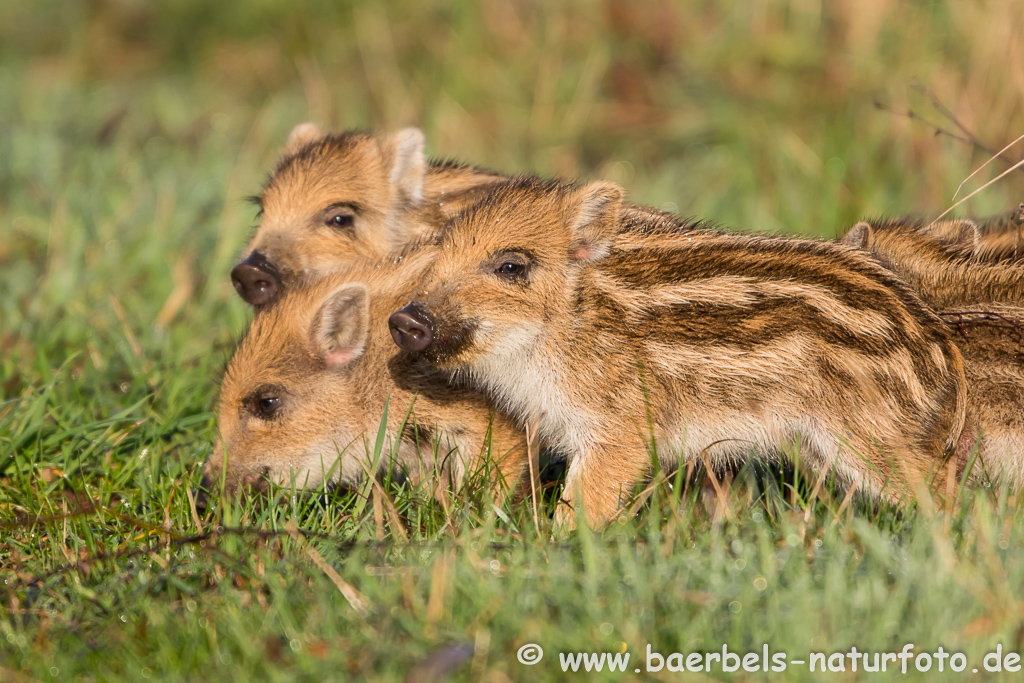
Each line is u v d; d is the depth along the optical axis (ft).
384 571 25.61
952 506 28.32
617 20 69.67
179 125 75.36
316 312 34.24
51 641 24.63
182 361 41.57
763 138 60.75
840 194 54.85
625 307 32.68
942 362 31.07
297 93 79.20
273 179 43.57
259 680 22.45
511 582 24.20
